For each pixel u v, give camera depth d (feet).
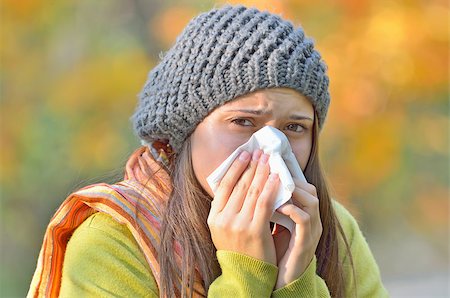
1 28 49.39
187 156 16.35
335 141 44.32
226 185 15.65
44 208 50.88
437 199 51.57
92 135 47.34
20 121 49.62
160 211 16.21
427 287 60.95
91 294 15.60
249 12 16.14
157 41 49.90
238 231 15.43
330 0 41.88
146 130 17.04
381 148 43.86
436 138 46.19
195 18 16.46
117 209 15.98
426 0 42.63
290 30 16.02
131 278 15.67
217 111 15.87
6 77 50.01
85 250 15.92
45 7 50.01
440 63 42.80
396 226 67.87
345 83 42.34
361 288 18.15
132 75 47.57
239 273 15.34
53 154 48.52
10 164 49.60
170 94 16.30
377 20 42.19
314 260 15.97
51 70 50.49
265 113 15.64
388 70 42.55
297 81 15.70
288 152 15.79
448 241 70.74
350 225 18.97
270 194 15.39
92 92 47.44
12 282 54.19
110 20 52.95
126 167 17.44
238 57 15.58
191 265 15.65
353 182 44.45
